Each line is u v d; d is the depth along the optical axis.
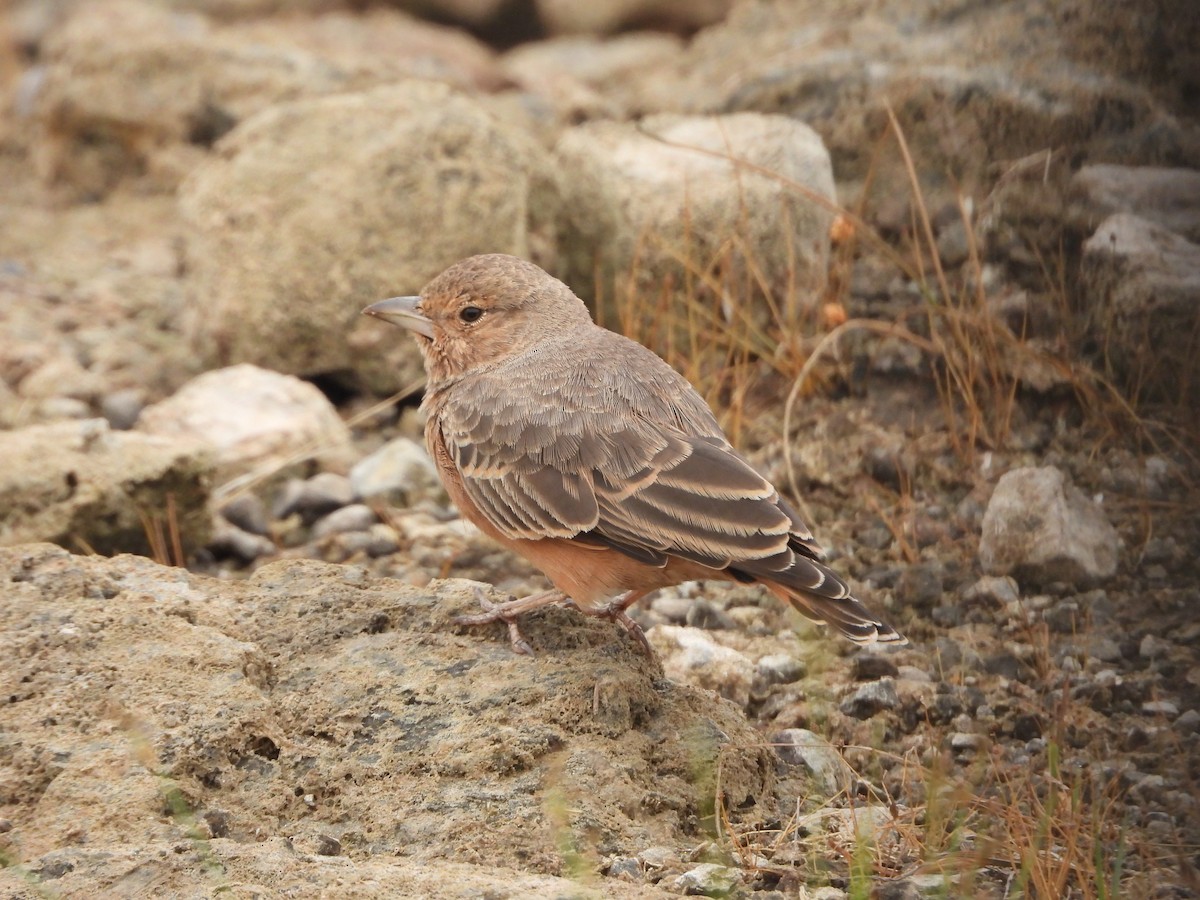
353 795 7.87
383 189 14.43
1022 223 14.40
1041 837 7.85
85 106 18.69
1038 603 11.01
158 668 8.40
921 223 14.84
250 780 7.93
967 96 15.38
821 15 18.80
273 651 8.91
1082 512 11.48
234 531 12.42
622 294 14.55
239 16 23.67
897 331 13.28
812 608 8.04
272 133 15.14
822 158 14.92
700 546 8.26
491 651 8.88
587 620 9.30
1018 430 12.84
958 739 9.50
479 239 14.36
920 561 11.63
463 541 12.44
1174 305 12.41
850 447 13.07
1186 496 11.84
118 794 7.55
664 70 19.92
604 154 14.95
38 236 17.86
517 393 9.15
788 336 13.82
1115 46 15.34
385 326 14.32
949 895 7.41
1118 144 14.66
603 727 8.32
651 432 8.70
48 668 8.37
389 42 21.73
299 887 6.86
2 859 7.16
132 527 11.83
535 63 22.16
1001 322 13.56
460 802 7.77
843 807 8.59
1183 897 7.57
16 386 14.55
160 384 14.83
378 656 8.83
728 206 14.34
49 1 24.39
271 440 13.30
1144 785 8.78
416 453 13.38
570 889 6.85
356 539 12.32
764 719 9.96
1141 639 10.47
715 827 8.08
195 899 6.74
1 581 9.21
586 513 8.59
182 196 15.70
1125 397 12.72
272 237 14.52
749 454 13.26
